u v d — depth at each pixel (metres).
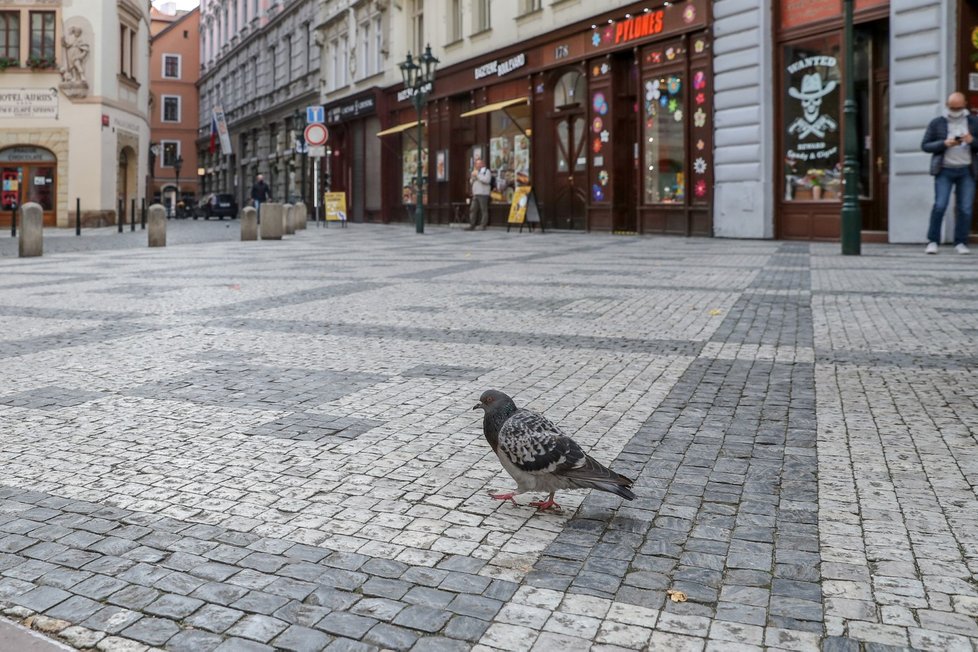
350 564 2.80
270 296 9.63
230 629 2.41
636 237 21.41
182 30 78.94
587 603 2.54
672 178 21.56
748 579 2.68
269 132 53.97
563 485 3.02
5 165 37.38
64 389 5.23
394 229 30.91
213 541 2.99
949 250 14.74
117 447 4.07
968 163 13.87
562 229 25.64
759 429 4.30
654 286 10.17
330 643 2.33
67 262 15.30
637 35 22.08
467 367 5.74
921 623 2.41
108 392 5.15
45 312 8.51
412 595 2.59
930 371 5.53
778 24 18.73
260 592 2.62
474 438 4.16
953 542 2.94
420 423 4.43
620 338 6.77
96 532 3.07
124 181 41.62
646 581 2.67
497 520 3.16
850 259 13.48
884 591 2.60
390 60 36.50
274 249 18.88
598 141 23.81
